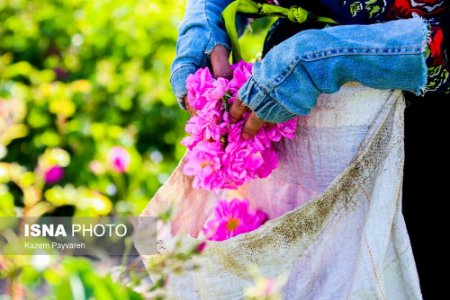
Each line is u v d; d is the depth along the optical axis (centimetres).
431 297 105
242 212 119
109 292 61
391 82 88
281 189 115
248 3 113
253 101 92
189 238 101
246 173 103
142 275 90
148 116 287
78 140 265
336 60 88
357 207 95
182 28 121
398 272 96
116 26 281
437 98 98
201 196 126
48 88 264
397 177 92
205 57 114
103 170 242
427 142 100
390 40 86
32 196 171
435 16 94
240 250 99
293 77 89
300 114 92
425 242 103
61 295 58
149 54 289
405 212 103
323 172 103
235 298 103
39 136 268
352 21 101
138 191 265
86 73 289
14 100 212
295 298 99
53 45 300
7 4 297
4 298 99
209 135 99
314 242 98
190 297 104
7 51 298
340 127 98
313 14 107
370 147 93
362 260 92
